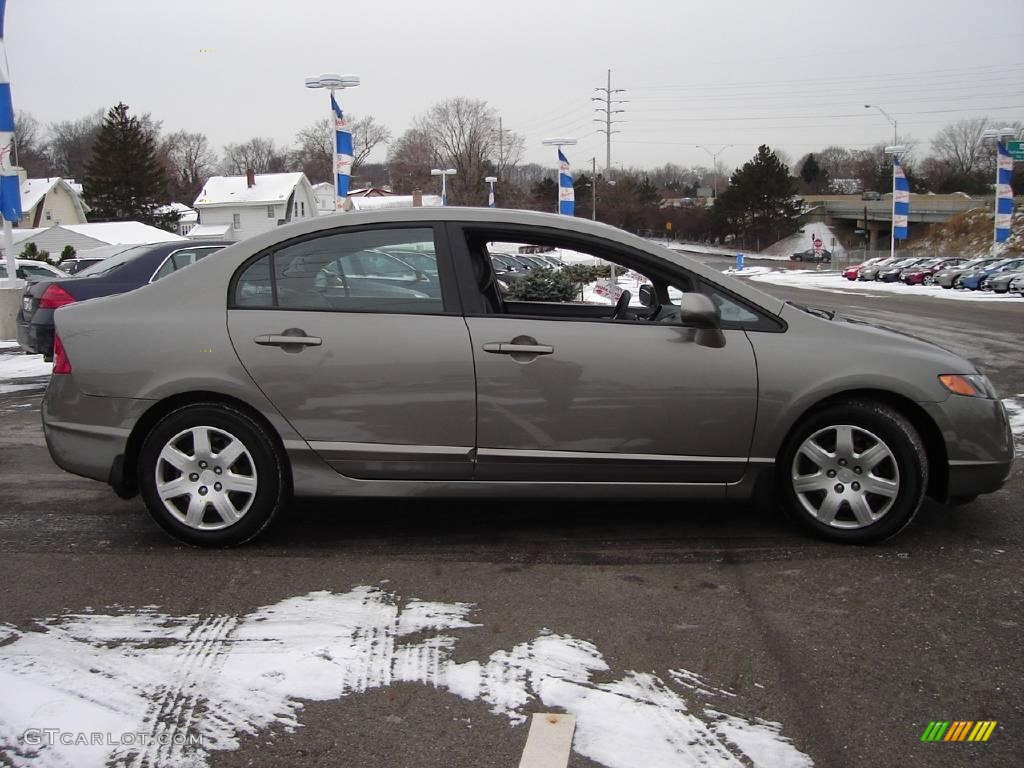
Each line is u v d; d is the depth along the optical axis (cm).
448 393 415
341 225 429
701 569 405
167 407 426
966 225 7800
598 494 429
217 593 376
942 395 420
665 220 10612
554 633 338
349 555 423
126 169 6781
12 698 289
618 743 265
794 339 424
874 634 339
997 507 498
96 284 913
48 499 521
